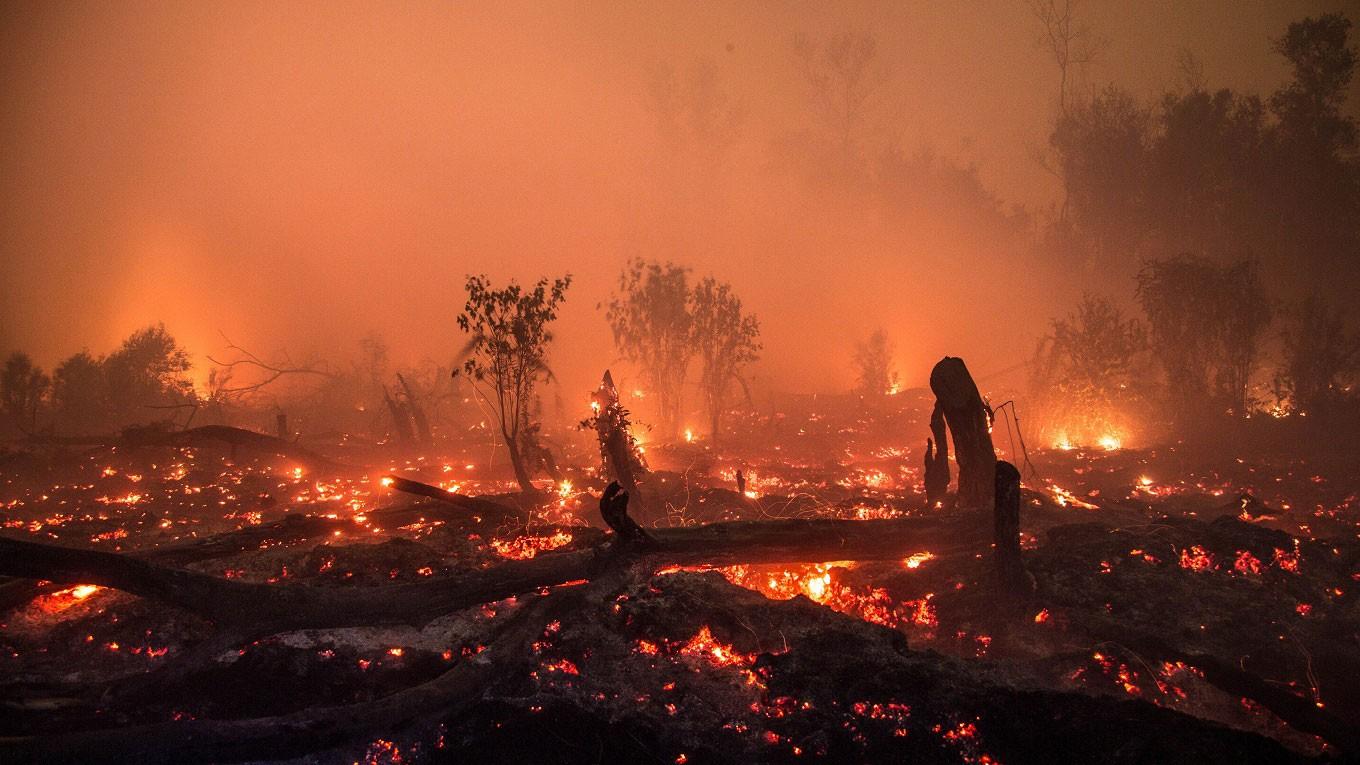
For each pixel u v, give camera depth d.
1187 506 10.10
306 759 4.49
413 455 16.06
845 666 5.02
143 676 5.12
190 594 5.42
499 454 15.74
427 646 5.75
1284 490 11.07
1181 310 17.47
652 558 6.29
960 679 4.84
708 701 4.93
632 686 5.11
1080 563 6.47
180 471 14.12
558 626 5.71
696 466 13.15
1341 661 5.16
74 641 5.95
